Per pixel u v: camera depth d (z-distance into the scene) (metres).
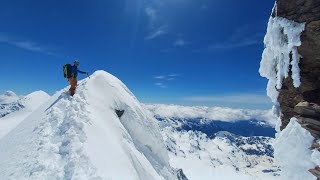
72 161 23.92
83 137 26.62
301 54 18.03
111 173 23.69
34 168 23.34
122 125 32.50
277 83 19.52
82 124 27.91
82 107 30.86
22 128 33.22
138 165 28.64
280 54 19.16
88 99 32.44
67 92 34.94
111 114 32.44
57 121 29.23
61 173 23.14
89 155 24.56
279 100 20.34
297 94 18.97
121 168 24.83
